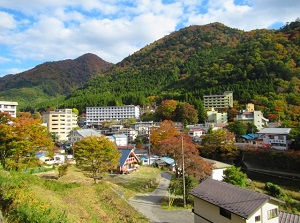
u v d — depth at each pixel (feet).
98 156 98.58
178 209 84.94
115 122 371.35
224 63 453.17
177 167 110.22
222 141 190.29
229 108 328.49
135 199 93.66
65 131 324.39
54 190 64.95
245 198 59.93
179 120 311.47
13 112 257.34
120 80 630.74
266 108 289.74
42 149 89.30
